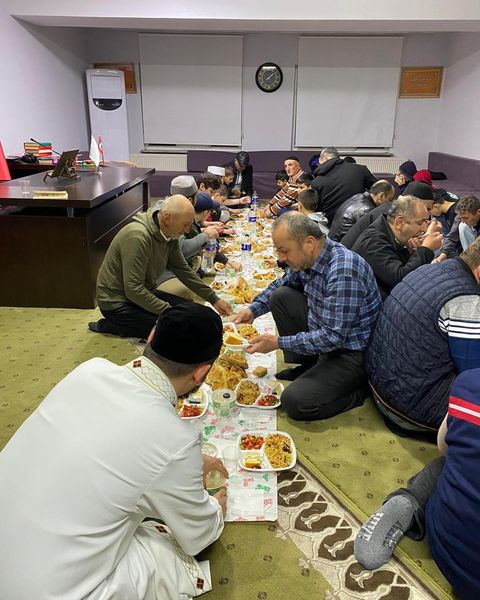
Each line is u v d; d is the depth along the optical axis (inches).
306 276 80.7
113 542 39.4
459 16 234.1
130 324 108.3
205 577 50.2
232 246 166.7
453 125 294.4
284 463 67.4
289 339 78.7
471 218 126.1
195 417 75.9
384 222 94.9
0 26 226.2
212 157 310.2
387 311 73.4
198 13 243.1
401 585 52.2
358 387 82.7
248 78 309.3
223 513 56.9
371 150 317.7
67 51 288.0
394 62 299.7
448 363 67.4
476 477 43.3
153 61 306.8
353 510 61.6
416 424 72.4
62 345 107.2
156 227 100.0
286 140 320.2
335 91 306.2
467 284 65.2
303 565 54.3
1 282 126.5
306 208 156.6
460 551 44.8
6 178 197.0
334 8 238.1
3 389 89.3
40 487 37.5
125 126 308.3
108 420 39.5
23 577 35.7
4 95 230.1
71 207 118.3
